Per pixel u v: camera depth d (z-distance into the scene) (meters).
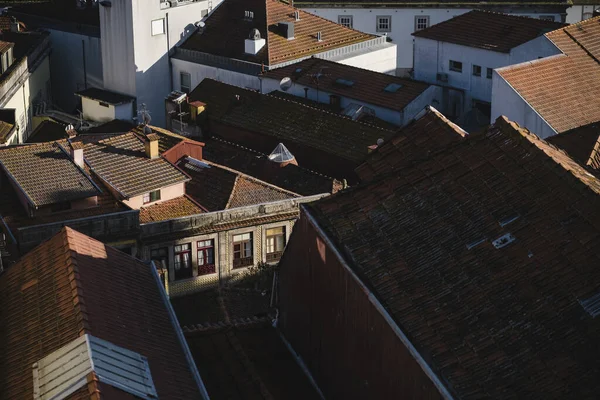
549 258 31.52
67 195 58.06
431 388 30.09
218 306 58.97
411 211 35.97
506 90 71.44
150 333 36.22
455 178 36.28
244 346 42.38
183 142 68.25
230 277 61.25
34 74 97.69
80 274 36.88
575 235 31.75
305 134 76.38
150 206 61.59
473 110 85.94
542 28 87.62
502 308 30.81
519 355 29.23
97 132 89.44
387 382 33.19
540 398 27.89
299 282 41.00
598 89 73.69
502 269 32.00
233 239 60.78
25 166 59.69
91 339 33.16
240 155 74.25
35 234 54.69
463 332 30.69
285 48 93.25
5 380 33.19
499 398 28.30
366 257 35.09
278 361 41.75
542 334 29.52
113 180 61.41
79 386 30.86
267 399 37.06
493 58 87.50
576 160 37.56
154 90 96.31
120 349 33.75
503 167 35.53
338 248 36.38
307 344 40.69
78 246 38.94
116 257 40.28
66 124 91.56
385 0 111.19
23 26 103.81
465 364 29.67
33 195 57.47
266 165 70.56
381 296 33.38
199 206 62.12
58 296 36.16
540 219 32.91
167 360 35.22
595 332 28.94
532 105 70.38
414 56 93.69
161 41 95.50
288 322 42.84
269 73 89.38
